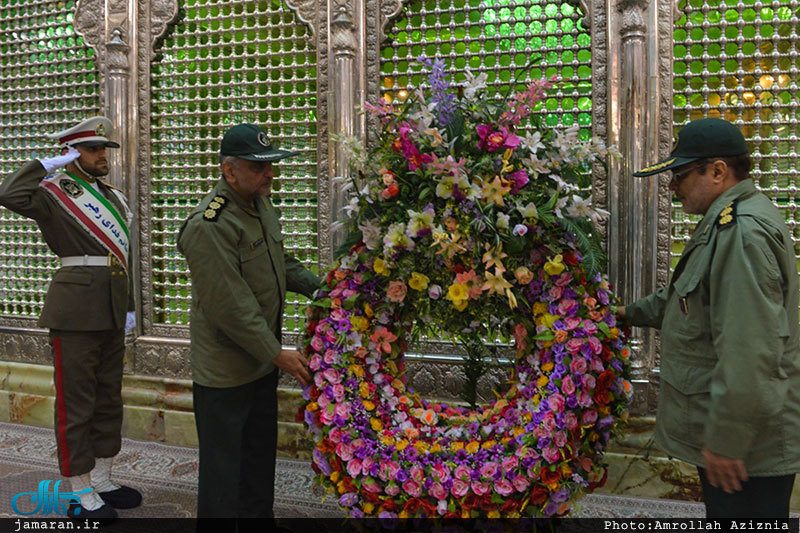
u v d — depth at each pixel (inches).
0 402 135.6
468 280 72.2
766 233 53.1
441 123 73.9
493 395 107.9
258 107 121.2
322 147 115.3
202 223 72.9
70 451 89.4
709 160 60.0
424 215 70.4
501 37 107.7
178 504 97.0
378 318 79.1
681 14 100.0
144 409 125.6
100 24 127.7
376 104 113.7
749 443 51.2
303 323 121.1
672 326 61.7
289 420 118.3
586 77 106.3
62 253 94.9
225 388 76.4
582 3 103.3
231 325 73.2
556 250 72.4
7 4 138.1
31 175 89.7
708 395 57.1
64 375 91.0
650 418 101.7
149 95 126.8
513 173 70.9
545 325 73.3
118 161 124.6
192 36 126.6
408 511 72.1
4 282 141.6
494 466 71.6
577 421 71.2
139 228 128.0
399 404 79.2
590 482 77.5
